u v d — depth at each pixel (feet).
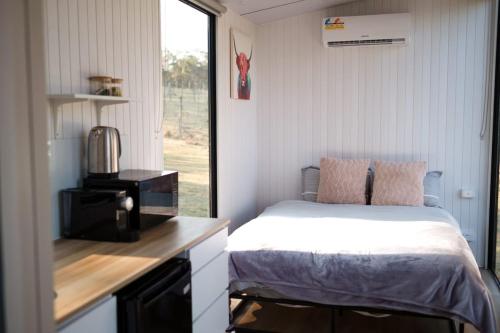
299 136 17.49
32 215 3.84
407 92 16.19
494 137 15.12
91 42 8.61
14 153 3.70
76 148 8.24
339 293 9.76
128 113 9.78
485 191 15.64
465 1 15.42
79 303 5.15
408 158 16.34
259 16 16.29
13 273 3.74
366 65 16.52
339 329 10.89
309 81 17.19
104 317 5.64
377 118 16.57
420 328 10.94
